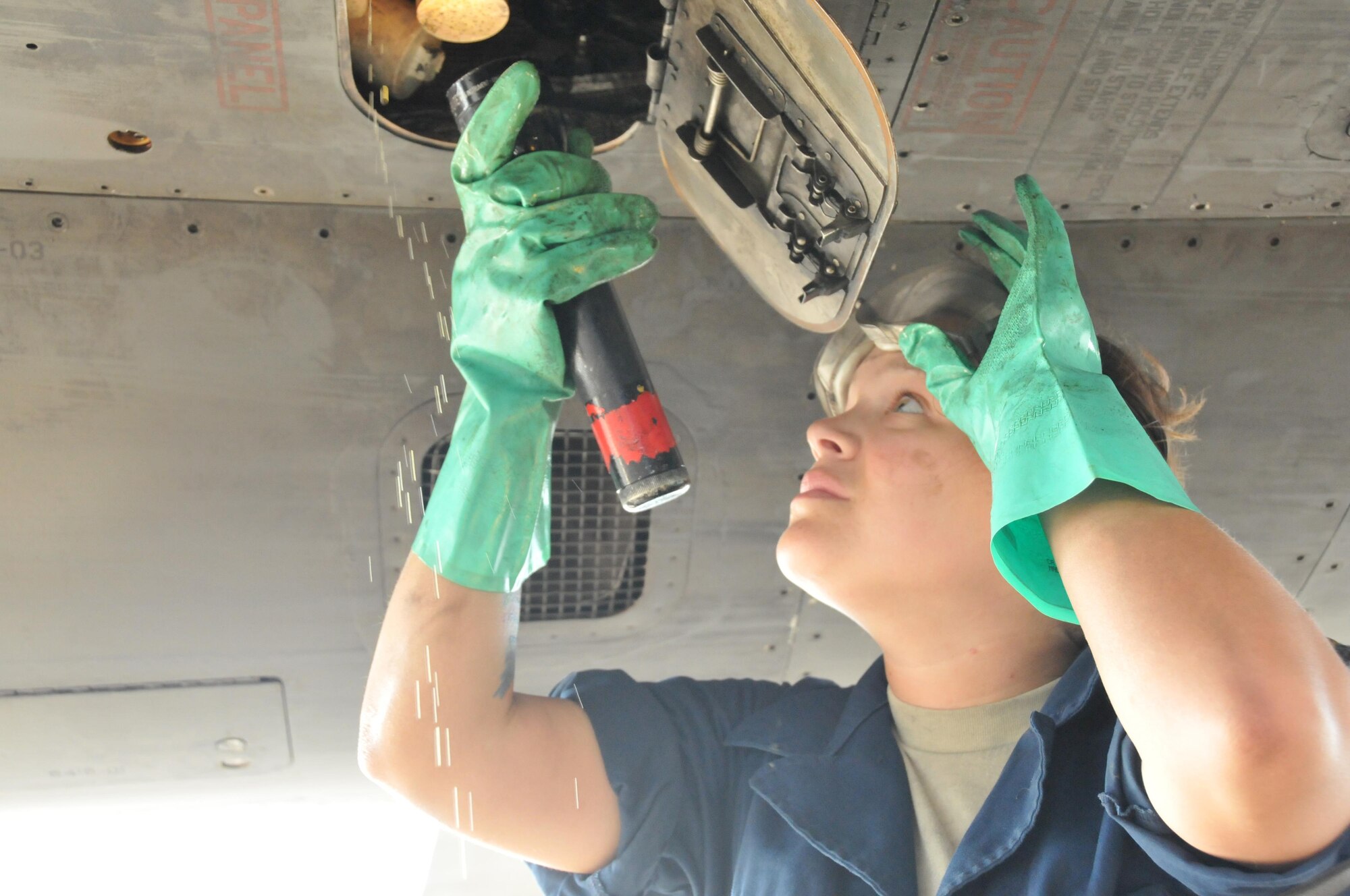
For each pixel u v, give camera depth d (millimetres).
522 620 2473
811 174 1668
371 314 2150
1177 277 2258
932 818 1685
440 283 2156
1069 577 1265
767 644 2604
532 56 1872
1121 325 2277
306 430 2209
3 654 2348
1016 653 1729
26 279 2049
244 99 1862
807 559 1723
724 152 1812
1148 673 1162
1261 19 1788
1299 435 2395
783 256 1843
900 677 1812
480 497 1717
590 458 2354
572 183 1671
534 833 1820
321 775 2680
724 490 2391
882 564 1704
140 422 2156
